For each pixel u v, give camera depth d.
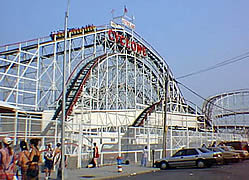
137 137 35.06
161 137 38.72
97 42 50.47
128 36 57.31
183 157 26.03
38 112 34.03
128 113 46.78
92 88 47.28
